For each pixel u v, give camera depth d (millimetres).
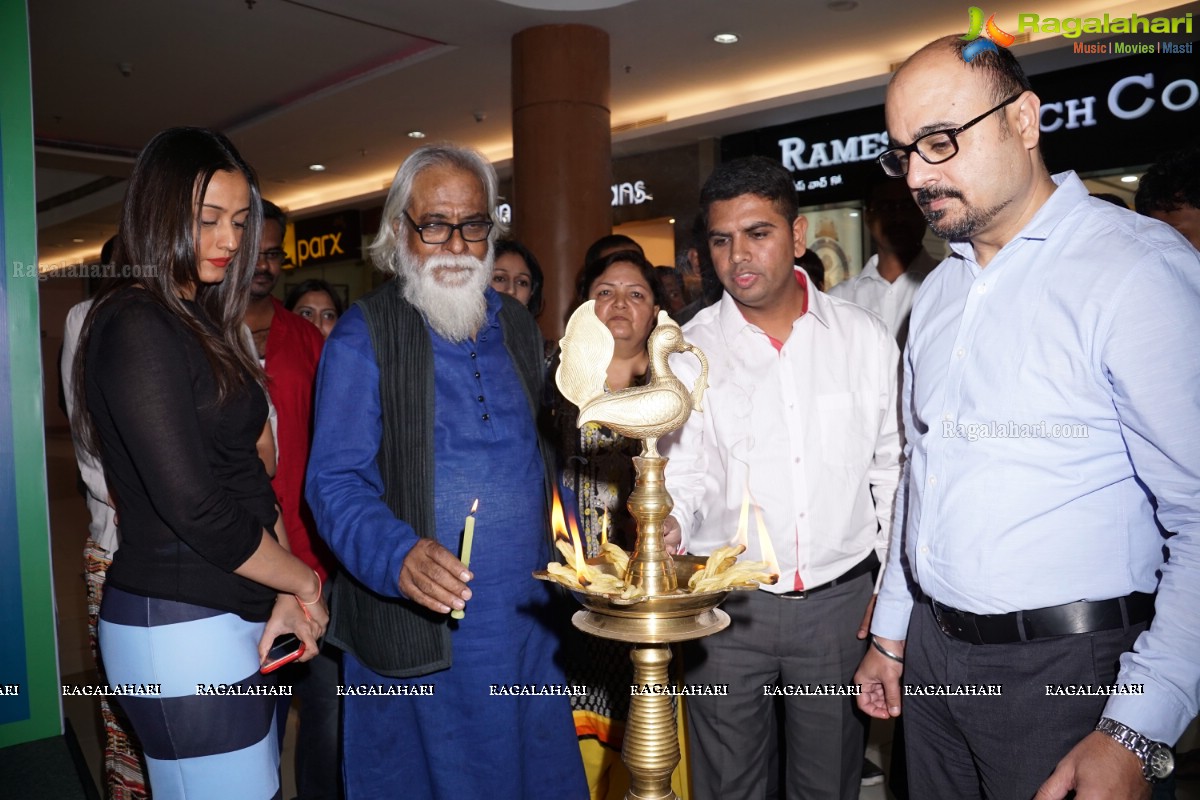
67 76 6734
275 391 2422
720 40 5898
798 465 1871
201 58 6367
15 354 2695
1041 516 1288
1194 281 1208
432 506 1688
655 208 7926
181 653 1430
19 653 2715
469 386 1762
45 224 11898
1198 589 1146
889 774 2574
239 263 1611
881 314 3064
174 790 1480
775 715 2217
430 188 1722
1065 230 1306
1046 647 1291
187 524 1370
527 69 5516
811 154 7039
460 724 1712
